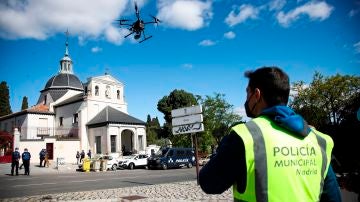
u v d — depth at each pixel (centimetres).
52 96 5488
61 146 4103
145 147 4434
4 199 1065
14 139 3700
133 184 1600
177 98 6253
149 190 1216
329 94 3934
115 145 4188
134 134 4366
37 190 1380
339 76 3872
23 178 2088
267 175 159
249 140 163
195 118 1177
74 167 3297
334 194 177
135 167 3506
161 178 1947
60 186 1534
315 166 172
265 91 182
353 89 3822
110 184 1609
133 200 977
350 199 362
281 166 162
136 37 1875
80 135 4362
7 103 6538
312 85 4075
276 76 182
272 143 165
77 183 1681
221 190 171
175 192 1138
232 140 169
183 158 3250
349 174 333
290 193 159
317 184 170
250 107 194
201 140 4184
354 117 451
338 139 431
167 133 6306
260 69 190
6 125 5297
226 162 167
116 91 5000
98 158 3136
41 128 4541
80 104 4656
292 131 173
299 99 4097
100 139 4269
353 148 391
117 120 4225
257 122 173
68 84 5641
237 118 4228
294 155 167
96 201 975
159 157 3094
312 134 182
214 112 4169
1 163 3600
